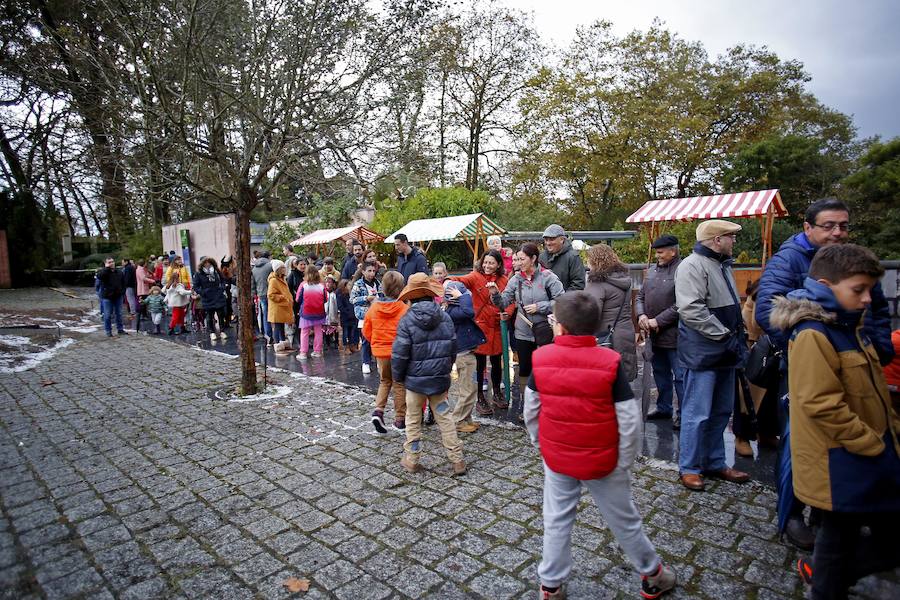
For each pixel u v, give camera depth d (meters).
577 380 2.41
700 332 3.66
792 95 28.98
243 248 6.47
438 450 4.70
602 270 4.48
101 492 3.95
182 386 7.19
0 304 16.47
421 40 6.28
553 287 4.95
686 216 12.18
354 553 3.09
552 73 27.91
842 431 2.12
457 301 4.98
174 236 21.41
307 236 18.02
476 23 25.58
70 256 25.41
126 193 6.30
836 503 2.17
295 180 6.98
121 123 5.70
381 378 5.09
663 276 5.05
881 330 2.71
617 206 29.77
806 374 2.20
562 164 27.56
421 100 6.58
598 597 2.65
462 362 4.98
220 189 6.57
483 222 14.54
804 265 3.05
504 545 3.14
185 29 5.39
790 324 2.30
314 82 5.92
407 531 3.32
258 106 5.85
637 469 4.12
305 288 8.84
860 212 23.89
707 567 2.86
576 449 2.41
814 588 2.33
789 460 2.75
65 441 5.06
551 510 2.55
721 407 3.88
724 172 28.02
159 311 12.38
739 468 4.14
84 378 7.73
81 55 5.48
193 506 3.70
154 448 4.85
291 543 3.21
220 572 2.92
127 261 14.73
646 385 5.11
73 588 2.79
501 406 5.87
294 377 7.62
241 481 4.11
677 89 26.88
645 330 5.09
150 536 3.31
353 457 4.56
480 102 27.28
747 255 15.80
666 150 26.31
